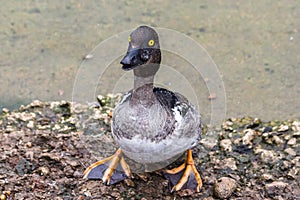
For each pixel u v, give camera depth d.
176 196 7.11
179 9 10.77
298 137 8.14
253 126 8.41
